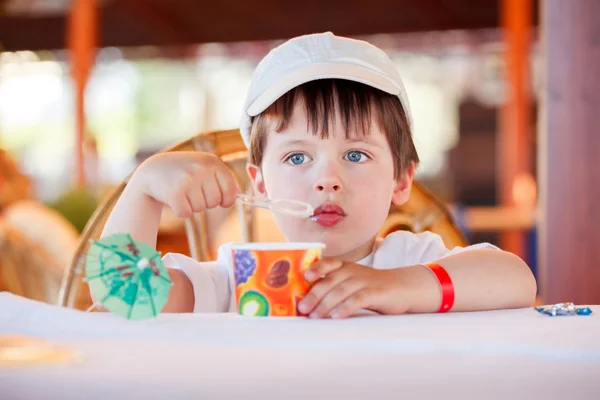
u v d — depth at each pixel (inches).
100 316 31.6
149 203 43.9
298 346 25.2
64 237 111.4
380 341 25.7
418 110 565.9
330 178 49.6
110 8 379.2
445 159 519.8
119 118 783.1
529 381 20.7
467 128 514.6
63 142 701.9
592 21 81.6
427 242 55.5
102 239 31.7
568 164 82.7
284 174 51.6
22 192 129.2
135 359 22.8
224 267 54.6
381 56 54.1
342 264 35.6
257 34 405.4
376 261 53.9
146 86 767.7
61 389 19.6
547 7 84.1
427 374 21.2
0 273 104.1
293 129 51.1
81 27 338.3
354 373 21.2
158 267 32.3
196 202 41.6
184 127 761.0
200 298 48.6
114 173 527.5
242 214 63.2
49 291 107.3
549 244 84.1
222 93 571.2
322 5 372.2
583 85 82.0
